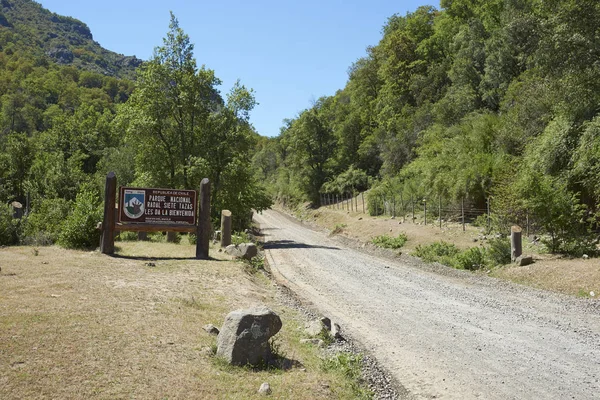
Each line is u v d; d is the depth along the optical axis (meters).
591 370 7.93
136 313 7.95
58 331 6.59
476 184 28.97
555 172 21.84
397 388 7.12
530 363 8.29
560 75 22.62
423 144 45.16
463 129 35.97
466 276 17.73
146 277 11.30
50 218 20.50
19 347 5.89
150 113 33.03
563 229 17.81
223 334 6.59
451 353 8.84
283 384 5.91
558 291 14.32
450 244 22.69
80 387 5.07
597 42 20.97
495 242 18.94
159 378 5.54
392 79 73.69
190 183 33.59
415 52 74.69
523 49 41.44
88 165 66.81
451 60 65.50
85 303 8.21
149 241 21.08
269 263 21.67
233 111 35.44
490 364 8.23
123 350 6.21
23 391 4.84
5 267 11.06
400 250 25.17
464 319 11.44
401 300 13.66
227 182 34.62
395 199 41.62
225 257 16.33
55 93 141.88
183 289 10.43
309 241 35.91
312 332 8.80
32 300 8.07
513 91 35.53
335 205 65.12
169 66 33.44
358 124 76.50
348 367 7.12
